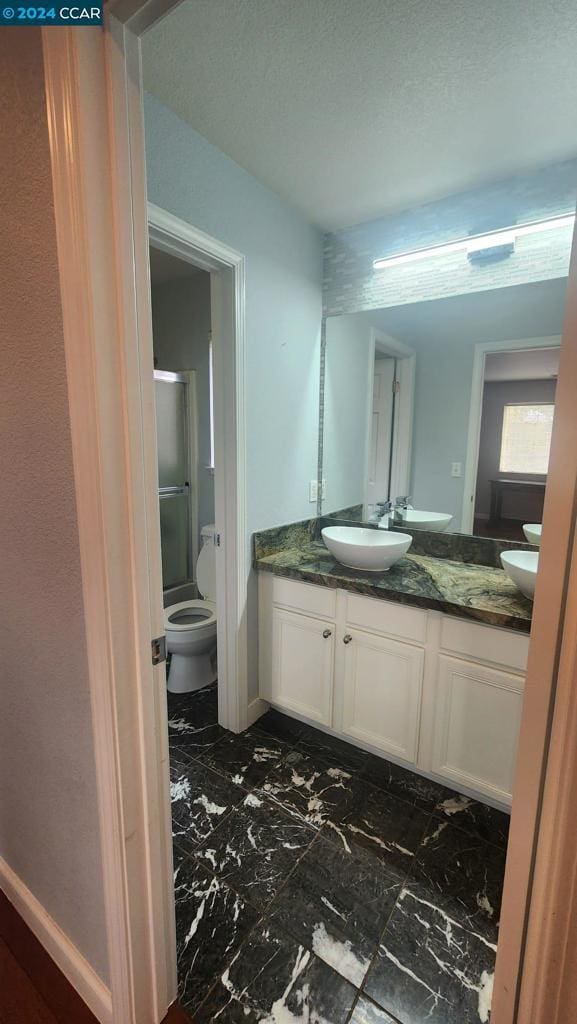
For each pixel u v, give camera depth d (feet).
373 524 7.71
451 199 6.31
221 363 6.04
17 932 3.99
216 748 6.49
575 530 1.47
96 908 3.22
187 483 10.53
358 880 4.47
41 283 2.54
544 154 5.35
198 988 3.57
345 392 7.64
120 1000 3.14
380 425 7.39
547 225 5.63
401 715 5.76
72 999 3.49
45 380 2.66
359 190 6.18
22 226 2.58
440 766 5.52
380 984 3.60
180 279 9.92
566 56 3.94
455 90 4.37
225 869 4.58
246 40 3.85
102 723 2.76
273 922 4.06
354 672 6.11
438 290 6.63
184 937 3.93
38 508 2.95
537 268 5.89
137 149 2.46
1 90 2.54
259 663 7.14
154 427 2.75
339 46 3.91
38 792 3.57
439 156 5.41
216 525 6.56
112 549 2.57
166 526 10.27
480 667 5.06
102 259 2.34
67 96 2.16
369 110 4.66
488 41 3.83
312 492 7.96
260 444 6.60
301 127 4.95
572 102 4.48
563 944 1.65
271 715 7.38
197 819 5.21
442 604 5.15
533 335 5.99
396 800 5.53
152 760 2.98
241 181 5.72
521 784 1.71
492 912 4.17
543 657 1.59
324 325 7.68
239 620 6.62
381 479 7.50
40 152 2.37
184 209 5.01
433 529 7.09
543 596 1.56
